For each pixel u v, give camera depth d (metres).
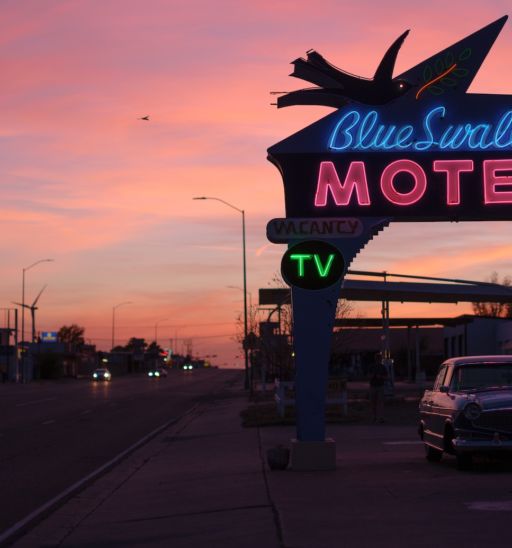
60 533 10.48
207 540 9.28
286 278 14.84
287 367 42.16
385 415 28.69
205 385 76.12
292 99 16.20
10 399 48.16
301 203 15.70
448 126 15.90
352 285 35.69
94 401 46.03
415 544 8.59
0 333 116.12
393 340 79.88
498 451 13.59
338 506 10.88
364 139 15.80
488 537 8.80
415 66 16.05
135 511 11.66
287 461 14.84
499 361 15.10
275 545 8.79
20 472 16.66
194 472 15.65
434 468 14.64
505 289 36.91
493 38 15.99
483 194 15.76
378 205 15.72
